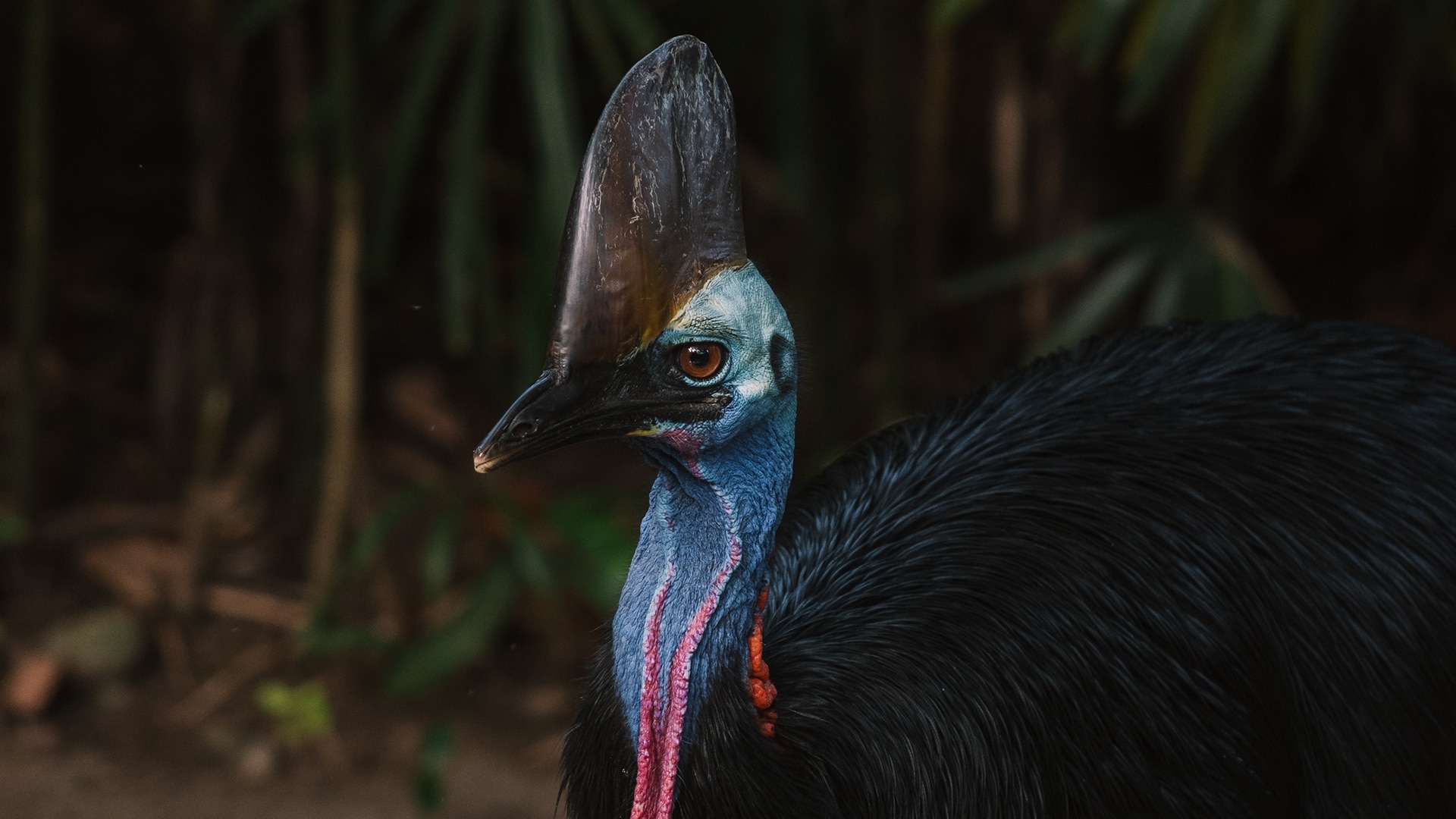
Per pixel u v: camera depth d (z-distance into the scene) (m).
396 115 8.52
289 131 7.85
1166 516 3.90
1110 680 3.72
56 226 9.86
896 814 3.54
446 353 9.42
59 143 9.90
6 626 7.62
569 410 3.18
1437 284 9.45
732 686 3.36
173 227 9.99
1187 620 3.79
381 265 6.83
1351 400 4.12
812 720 3.49
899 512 4.09
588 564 7.20
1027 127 8.29
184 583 7.85
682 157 3.22
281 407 8.66
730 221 3.26
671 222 3.20
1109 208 9.50
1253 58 5.93
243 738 7.07
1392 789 3.93
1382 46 9.43
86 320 9.45
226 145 7.93
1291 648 3.88
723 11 7.62
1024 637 3.71
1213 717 3.76
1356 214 9.90
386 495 8.44
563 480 8.55
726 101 3.28
